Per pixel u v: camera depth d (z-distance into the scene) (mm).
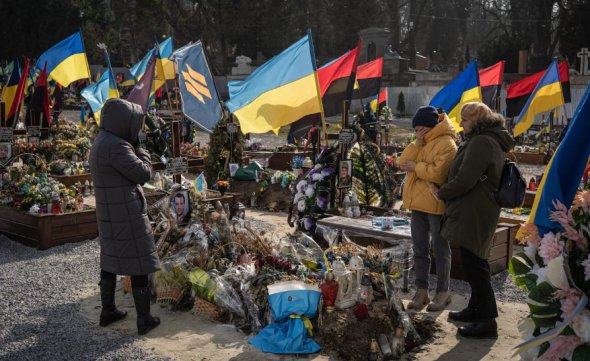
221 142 11508
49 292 6160
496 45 48781
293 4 53469
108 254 4926
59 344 4785
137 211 4910
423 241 5449
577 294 3145
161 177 9375
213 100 10531
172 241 6156
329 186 7582
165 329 5109
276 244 6062
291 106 7422
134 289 4996
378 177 7809
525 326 3584
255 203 11062
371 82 13594
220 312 5285
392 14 59844
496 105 15477
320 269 5473
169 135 13859
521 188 4602
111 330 5098
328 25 53906
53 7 48188
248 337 4898
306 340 4652
